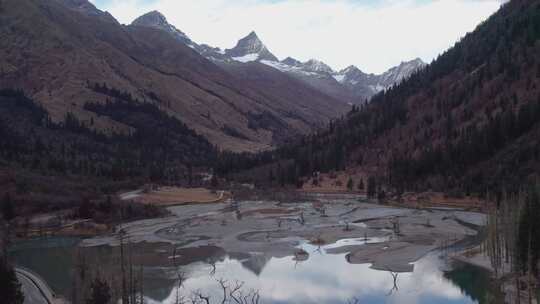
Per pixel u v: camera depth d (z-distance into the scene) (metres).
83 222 140.88
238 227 145.25
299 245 119.62
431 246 113.38
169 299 76.50
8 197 140.75
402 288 81.44
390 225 143.00
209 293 79.38
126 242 123.94
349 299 76.12
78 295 72.94
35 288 79.81
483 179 172.25
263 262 102.62
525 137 177.25
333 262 101.44
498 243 89.56
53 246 119.69
